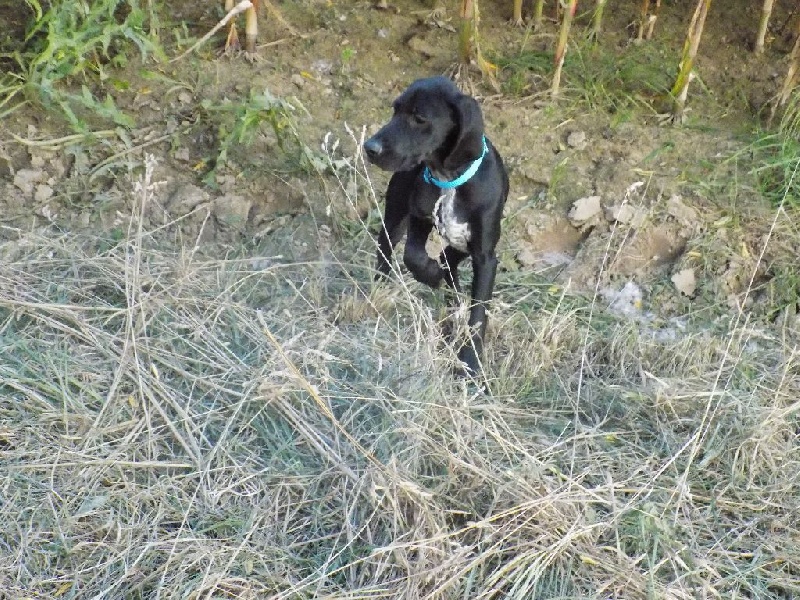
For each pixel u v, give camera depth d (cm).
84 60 293
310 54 317
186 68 307
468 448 224
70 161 290
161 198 289
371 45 322
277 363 236
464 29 308
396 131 232
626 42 334
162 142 296
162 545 208
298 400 231
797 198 293
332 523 215
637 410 244
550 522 213
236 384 236
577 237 292
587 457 232
